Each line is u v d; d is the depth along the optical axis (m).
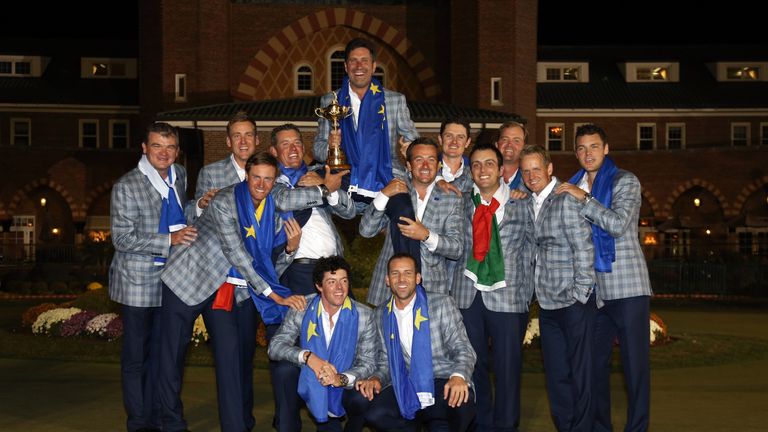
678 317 24.47
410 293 7.68
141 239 8.52
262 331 15.20
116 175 48.06
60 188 47.62
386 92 8.97
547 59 52.19
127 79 52.12
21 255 47.50
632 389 8.38
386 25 38.00
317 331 8.02
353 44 8.68
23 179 47.38
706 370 13.95
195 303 8.42
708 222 47.84
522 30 37.88
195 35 36.09
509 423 8.40
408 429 7.84
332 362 7.92
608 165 8.65
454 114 31.36
